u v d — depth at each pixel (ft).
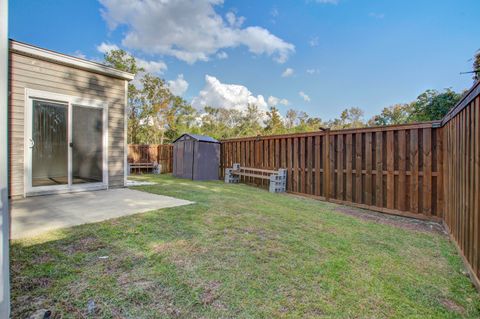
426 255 8.72
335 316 5.24
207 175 30.32
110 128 20.75
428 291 6.38
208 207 14.26
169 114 69.05
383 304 5.73
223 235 9.77
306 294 5.99
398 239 10.30
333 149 18.53
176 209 13.48
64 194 17.83
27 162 16.56
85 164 19.27
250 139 26.99
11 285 5.85
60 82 17.84
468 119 8.04
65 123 18.20
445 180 12.30
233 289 6.07
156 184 24.47
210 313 5.17
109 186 20.72
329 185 18.63
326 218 13.23
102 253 7.77
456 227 9.55
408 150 14.65
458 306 5.80
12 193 16.06
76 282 6.11
